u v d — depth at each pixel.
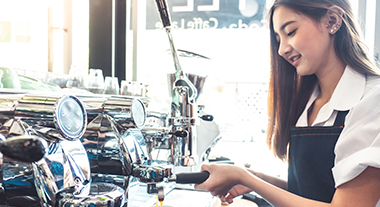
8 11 1.24
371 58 1.01
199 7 2.96
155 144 0.86
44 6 1.35
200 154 1.36
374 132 0.78
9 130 0.41
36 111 0.40
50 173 0.39
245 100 3.24
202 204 0.96
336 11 0.94
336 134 0.98
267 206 1.29
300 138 1.08
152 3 2.83
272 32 1.17
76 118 0.43
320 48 0.97
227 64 3.14
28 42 1.29
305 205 0.79
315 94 1.16
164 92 2.87
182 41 3.00
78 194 0.41
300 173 1.07
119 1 1.72
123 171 0.62
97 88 1.13
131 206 0.74
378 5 2.34
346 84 0.98
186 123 0.78
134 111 0.62
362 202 0.76
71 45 1.49
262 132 3.16
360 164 0.74
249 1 2.93
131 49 2.25
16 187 0.41
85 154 0.47
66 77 1.17
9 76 0.63
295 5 0.94
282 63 1.19
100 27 1.53
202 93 1.05
